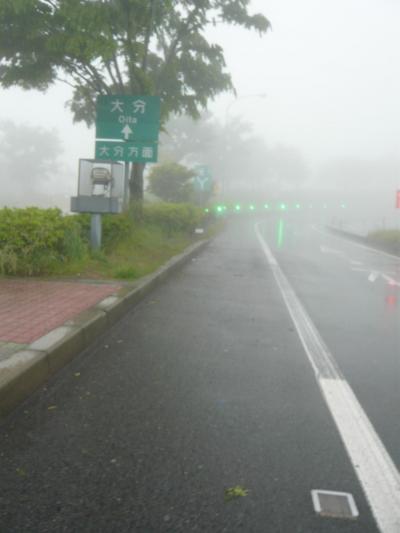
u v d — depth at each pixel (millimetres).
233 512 2529
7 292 6820
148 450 3115
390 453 3191
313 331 6320
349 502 2650
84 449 3102
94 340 5469
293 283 10484
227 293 8766
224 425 3494
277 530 2408
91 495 2635
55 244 8688
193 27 14109
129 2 11039
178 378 4398
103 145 12148
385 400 4055
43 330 4973
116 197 9633
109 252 10789
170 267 10594
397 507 2623
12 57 12539
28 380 3885
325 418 3674
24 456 2998
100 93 13789
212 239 21859
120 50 11906
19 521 2418
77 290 7148
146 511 2518
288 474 2896
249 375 4543
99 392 4027
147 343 5445
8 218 8078
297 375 4594
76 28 10266
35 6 10750
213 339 5703
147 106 12008
